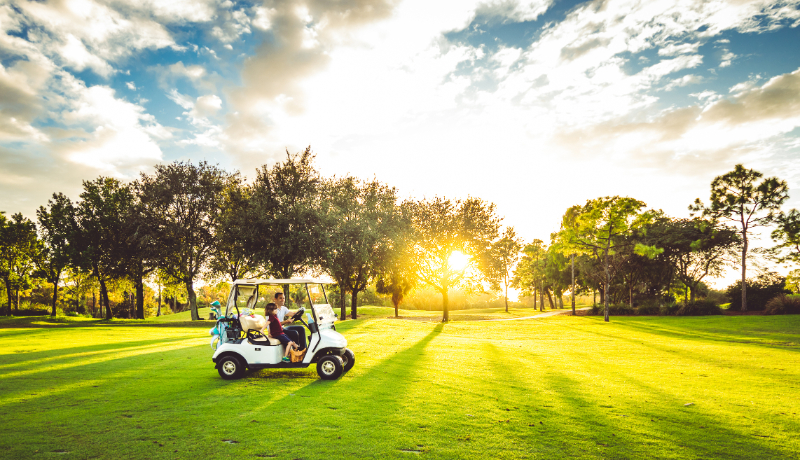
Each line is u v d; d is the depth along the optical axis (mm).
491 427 5715
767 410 6867
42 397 7168
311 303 9180
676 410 6824
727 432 5668
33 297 65188
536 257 65375
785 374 10430
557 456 4719
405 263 35062
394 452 4730
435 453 4727
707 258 43406
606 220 35406
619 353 14656
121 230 36719
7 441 5000
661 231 45312
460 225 38375
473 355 13516
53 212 37344
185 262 35969
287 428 5539
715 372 10688
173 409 6426
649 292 51844
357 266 33062
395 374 9602
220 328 9305
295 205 30141
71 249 36062
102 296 45375
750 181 37531
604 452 4863
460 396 7535
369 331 22266
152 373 9430
